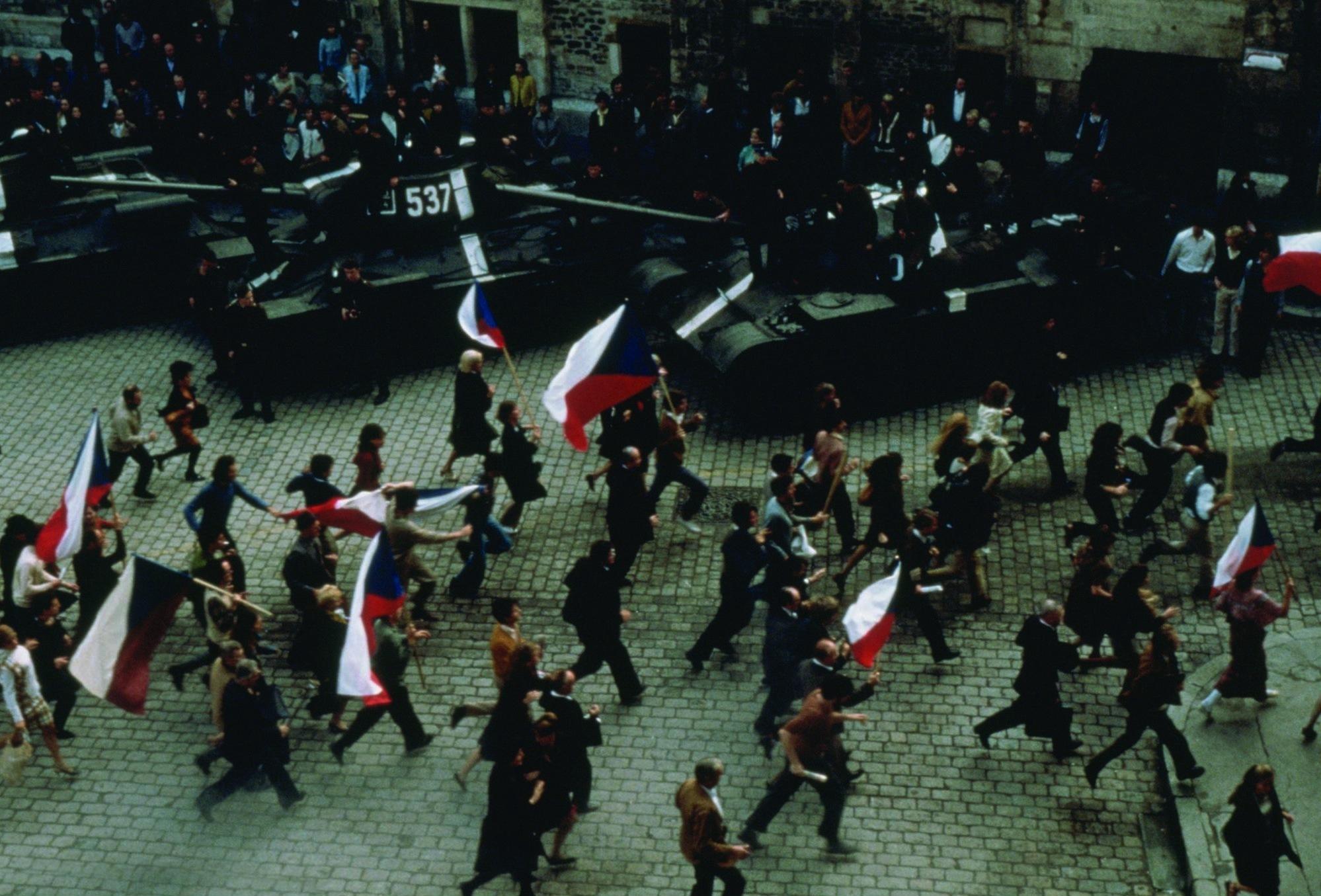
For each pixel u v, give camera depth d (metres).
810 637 13.23
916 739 13.90
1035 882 12.47
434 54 26.80
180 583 13.05
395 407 19.20
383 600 13.09
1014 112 23.52
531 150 24.98
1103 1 22.17
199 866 12.83
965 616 15.34
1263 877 11.51
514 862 11.97
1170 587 15.56
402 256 20.05
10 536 14.50
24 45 28.75
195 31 26.38
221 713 12.74
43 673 13.94
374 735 14.14
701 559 16.33
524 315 20.31
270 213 22.83
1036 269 19.00
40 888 12.66
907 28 23.72
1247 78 21.53
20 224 21.41
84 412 19.41
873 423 18.45
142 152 24.44
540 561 16.38
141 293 21.52
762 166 18.86
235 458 18.27
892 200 20.20
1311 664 14.34
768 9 24.31
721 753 13.80
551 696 12.34
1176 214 22.14
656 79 24.03
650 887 12.49
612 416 16.39
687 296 19.48
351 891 12.55
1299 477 17.05
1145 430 18.06
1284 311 20.00
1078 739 13.84
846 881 12.48
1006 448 15.84
